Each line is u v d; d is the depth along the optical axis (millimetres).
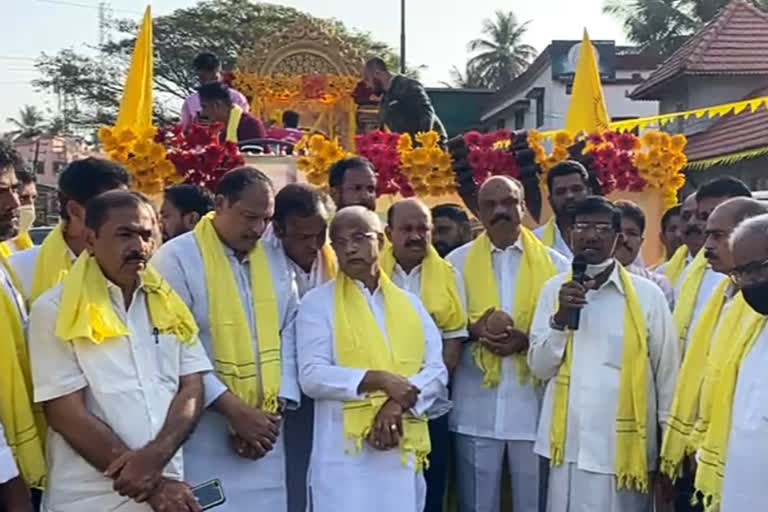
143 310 3422
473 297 4867
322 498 4000
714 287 4625
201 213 4914
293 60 12078
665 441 4098
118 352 3283
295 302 4254
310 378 4004
